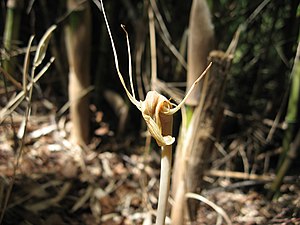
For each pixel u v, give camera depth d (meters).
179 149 0.25
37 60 0.23
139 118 0.37
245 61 0.35
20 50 0.31
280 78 0.33
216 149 0.34
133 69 0.36
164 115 0.15
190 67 0.23
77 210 0.28
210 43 0.23
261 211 0.28
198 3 0.22
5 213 0.26
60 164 0.32
